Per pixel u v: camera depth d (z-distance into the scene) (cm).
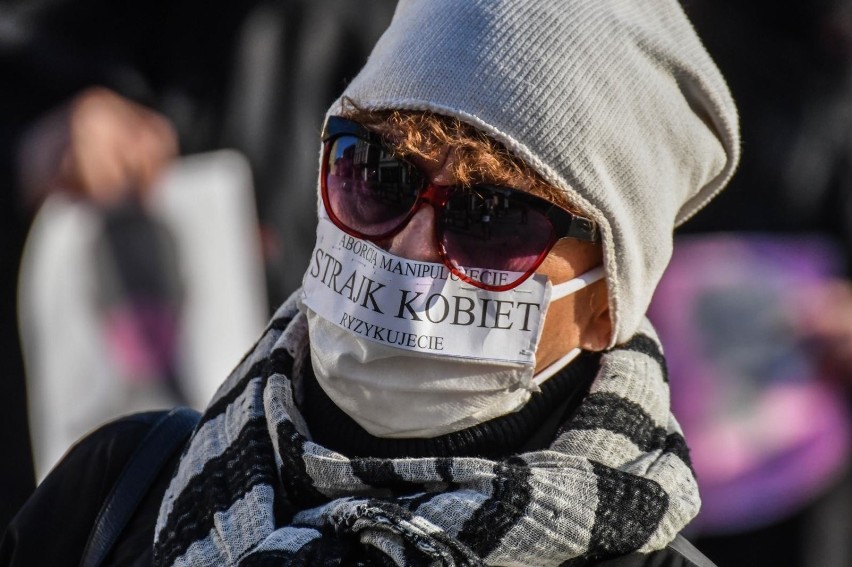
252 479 492
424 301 485
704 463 985
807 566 1005
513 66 467
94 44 1145
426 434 497
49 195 1105
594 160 472
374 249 490
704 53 507
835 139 1089
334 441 512
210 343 1087
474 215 481
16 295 1170
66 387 1054
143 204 1089
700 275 1020
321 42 1107
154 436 557
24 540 547
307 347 536
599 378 510
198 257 1090
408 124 478
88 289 1065
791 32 1100
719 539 1008
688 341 997
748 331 999
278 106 1112
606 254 488
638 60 481
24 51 1137
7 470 1162
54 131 1110
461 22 475
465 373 488
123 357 1062
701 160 504
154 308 1073
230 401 536
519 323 486
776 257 1041
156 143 1112
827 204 1077
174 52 1135
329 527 469
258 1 1120
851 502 1021
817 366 1004
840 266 1059
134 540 531
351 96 498
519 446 507
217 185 1096
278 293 1124
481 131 470
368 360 488
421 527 446
